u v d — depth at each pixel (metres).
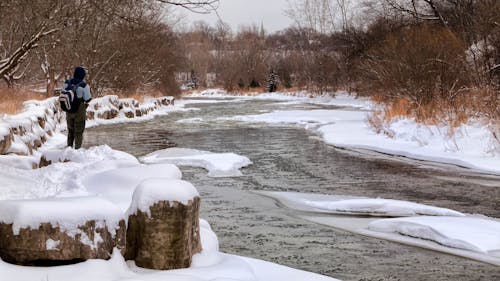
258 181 10.87
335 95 51.34
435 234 6.74
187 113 33.53
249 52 83.25
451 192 9.89
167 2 6.55
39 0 8.11
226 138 18.89
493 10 18.73
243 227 7.36
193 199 4.70
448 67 19.27
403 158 14.26
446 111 17.23
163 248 4.53
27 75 29.17
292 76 73.94
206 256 4.95
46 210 4.14
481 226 7.03
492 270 5.66
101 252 4.25
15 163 8.09
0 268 3.93
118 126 23.94
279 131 21.45
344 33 46.50
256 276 5.12
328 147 16.50
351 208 8.41
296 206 8.67
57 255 4.09
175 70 50.16
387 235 7.02
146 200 4.54
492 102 15.80
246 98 63.16
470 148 14.09
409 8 29.28
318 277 5.16
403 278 5.45
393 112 19.44
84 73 11.99
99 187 6.32
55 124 19.98
